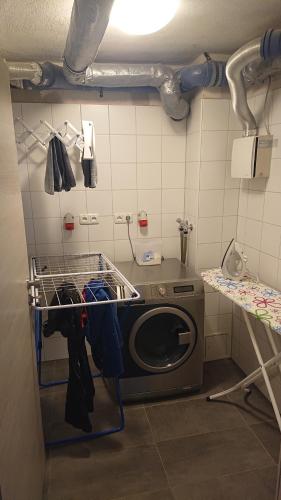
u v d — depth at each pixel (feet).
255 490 5.28
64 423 6.77
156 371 7.25
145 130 8.31
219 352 9.03
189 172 8.48
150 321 7.20
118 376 6.53
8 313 3.45
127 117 8.14
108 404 7.32
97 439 6.39
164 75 7.22
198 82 7.01
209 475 5.57
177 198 8.93
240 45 6.79
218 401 7.39
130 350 7.02
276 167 6.57
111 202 8.57
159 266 8.52
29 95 7.61
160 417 6.93
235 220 8.35
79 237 8.62
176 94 7.43
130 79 7.11
